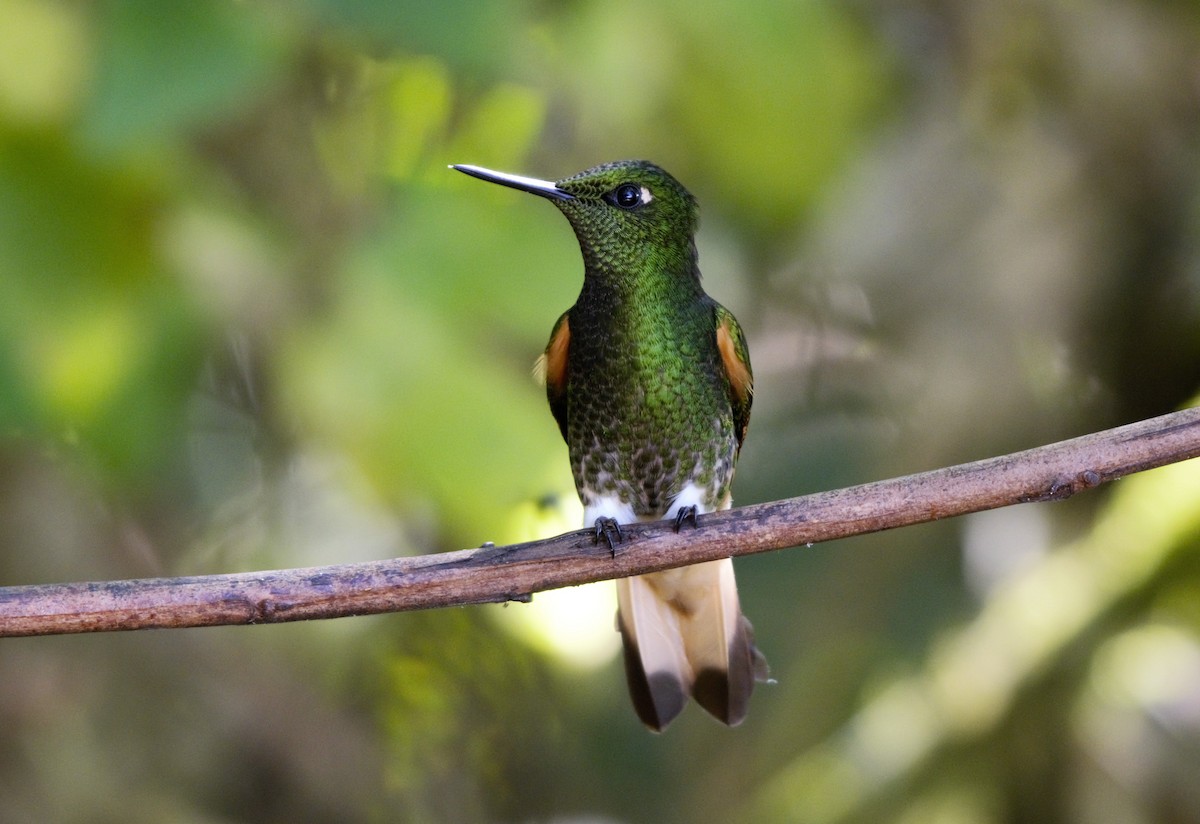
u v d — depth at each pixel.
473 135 9.48
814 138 8.81
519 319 7.61
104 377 7.38
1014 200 10.91
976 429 10.93
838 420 12.37
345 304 7.53
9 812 9.13
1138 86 10.69
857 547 11.66
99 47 6.98
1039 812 10.56
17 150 7.24
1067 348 11.10
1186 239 10.77
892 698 11.43
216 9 6.95
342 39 7.60
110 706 9.62
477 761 11.54
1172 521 10.77
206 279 7.50
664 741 12.65
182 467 10.44
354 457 7.45
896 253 11.12
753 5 8.48
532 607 10.09
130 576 9.53
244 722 9.93
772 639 11.88
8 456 9.18
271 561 10.27
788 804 11.41
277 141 8.27
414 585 6.34
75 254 7.29
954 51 10.91
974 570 11.73
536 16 8.44
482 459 7.44
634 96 8.54
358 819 10.14
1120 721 10.48
